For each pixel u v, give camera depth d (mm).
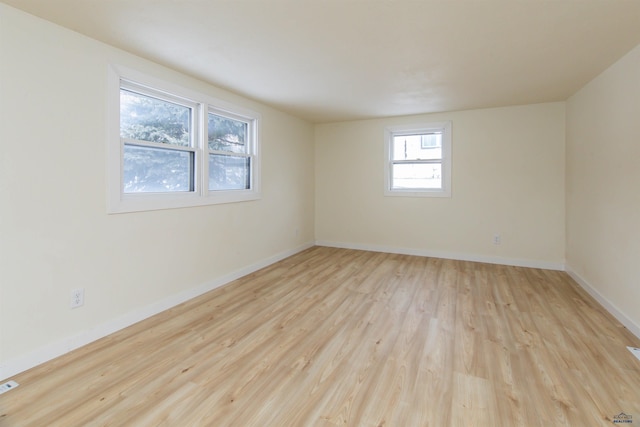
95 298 2338
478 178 4543
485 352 2143
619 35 2242
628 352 2123
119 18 2014
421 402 1653
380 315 2756
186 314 2787
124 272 2541
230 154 3746
